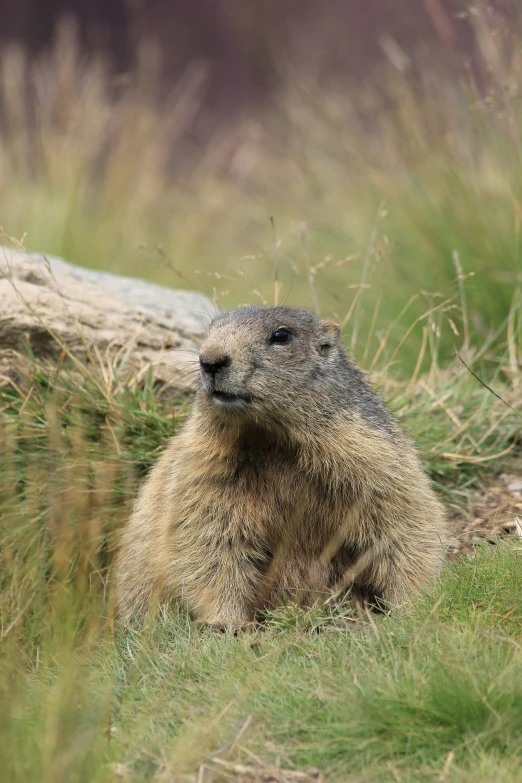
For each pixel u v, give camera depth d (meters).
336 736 6.09
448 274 14.39
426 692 6.18
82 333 10.66
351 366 8.81
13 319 10.57
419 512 8.39
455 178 14.80
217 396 8.04
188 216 21.84
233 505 8.27
